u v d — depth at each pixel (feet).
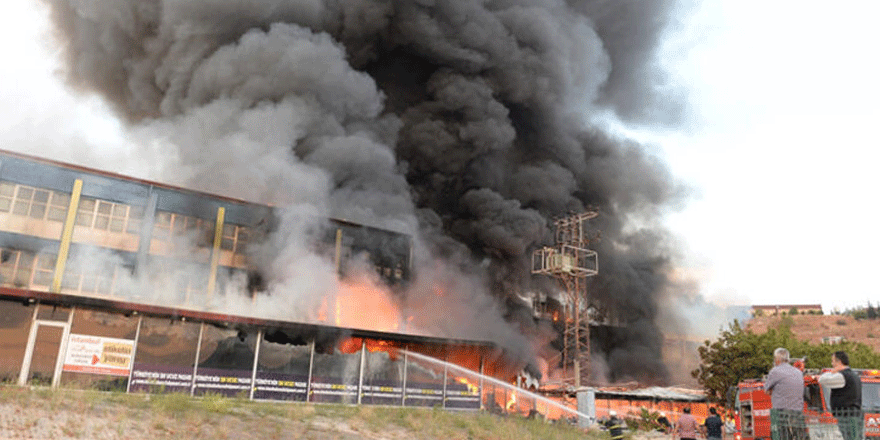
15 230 89.51
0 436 30.96
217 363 71.92
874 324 360.48
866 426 37.96
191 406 48.11
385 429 52.21
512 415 86.84
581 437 66.74
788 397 21.84
